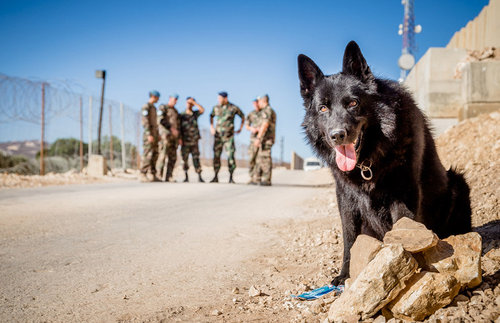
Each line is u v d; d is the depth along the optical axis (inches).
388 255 75.4
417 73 411.2
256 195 360.8
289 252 154.6
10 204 287.1
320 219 220.2
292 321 86.7
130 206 284.7
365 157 110.5
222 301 103.7
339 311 79.2
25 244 166.7
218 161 525.3
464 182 134.5
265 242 173.9
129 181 548.4
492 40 410.6
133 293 109.9
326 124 113.8
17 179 476.1
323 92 117.0
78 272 128.8
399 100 111.7
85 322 89.8
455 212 134.0
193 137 527.8
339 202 120.9
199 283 119.1
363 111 111.0
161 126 508.7
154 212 257.8
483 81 332.5
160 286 116.1
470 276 78.9
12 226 204.5
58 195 350.6
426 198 123.4
